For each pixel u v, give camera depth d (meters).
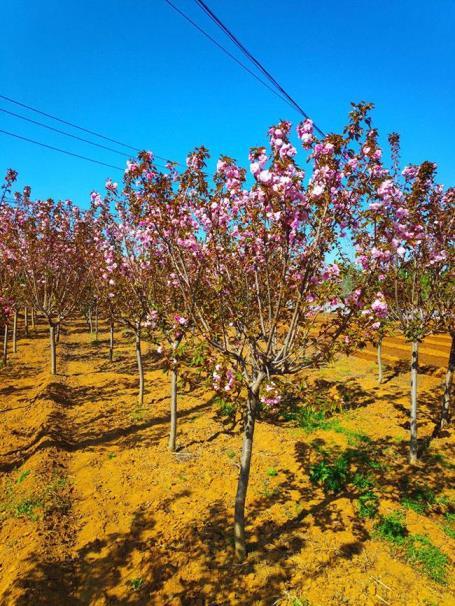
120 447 7.93
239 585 4.44
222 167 4.12
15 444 8.23
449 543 5.09
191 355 4.87
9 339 20.11
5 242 12.19
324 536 5.21
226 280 4.50
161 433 8.55
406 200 5.81
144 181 4.75
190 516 5.63
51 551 4.97
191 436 8.33
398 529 5.26
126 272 8.63
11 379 13.03
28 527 5.40
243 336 4.83
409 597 4.25
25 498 6.07
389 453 7.55
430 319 6.92
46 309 13.32
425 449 7.70
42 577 4.48
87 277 13.47
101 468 7.11
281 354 4.32
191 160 4.46
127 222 8.20
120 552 5.01
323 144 3.70
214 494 6.20
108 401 10.75
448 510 5.89
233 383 4.38
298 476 6.73
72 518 5.74
